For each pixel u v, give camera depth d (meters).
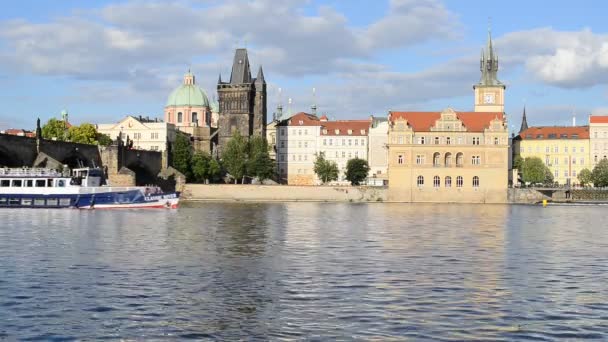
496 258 73.56
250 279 58.44
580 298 51.84
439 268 65.56
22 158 181.62
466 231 107.44
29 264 65.75
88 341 40.31
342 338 41.12
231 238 91.75
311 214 150.88
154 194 169.25
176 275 60.06
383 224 121.06
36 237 90.94
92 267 64.12
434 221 130.62
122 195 164.62
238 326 43.41
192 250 77.50
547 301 50.75
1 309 46.88
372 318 45.38
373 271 63.22
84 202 159.62
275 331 42.41
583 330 43.03
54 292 52.31
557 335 41.94
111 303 48.81
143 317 45.25
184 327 43.09
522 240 93.75
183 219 128.50
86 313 46.09
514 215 155.38
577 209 190.12
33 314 45.69
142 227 108.44
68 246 80.56
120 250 77.00
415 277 60.22
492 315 46.41
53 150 195.50
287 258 71.50
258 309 47.53
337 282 57.41
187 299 50.34
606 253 79.00
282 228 109.62
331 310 47.38
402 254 76.00
